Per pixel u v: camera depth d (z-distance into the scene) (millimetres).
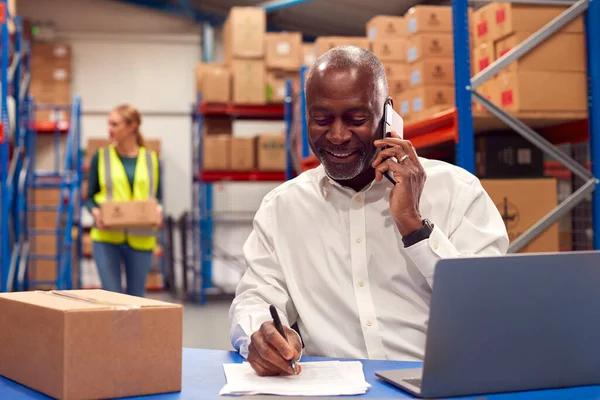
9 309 1184
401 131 1555
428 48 3760
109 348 1053
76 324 1028
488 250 1538
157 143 9234
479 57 3254
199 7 9680
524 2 2926
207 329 5453
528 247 2945
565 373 1078
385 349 1527
